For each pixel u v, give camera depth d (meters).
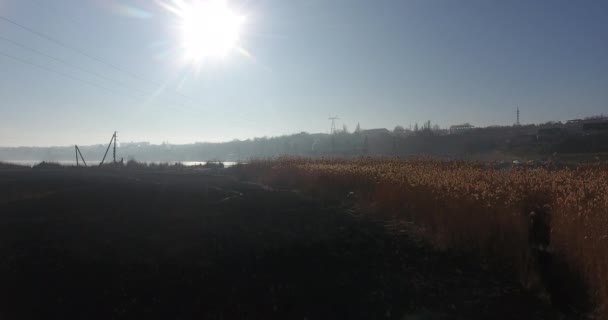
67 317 9.41
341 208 20.31
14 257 11.98
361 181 23.59
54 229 14.84
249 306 9.77
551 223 11.36
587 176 19.30
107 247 12.96
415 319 9.02
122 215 17.39
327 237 14.20
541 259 9.77
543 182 16.59
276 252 12.78
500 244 11.63
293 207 20.20
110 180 29.23
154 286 10.57
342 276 11.22
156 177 35.56
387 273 11.34
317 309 9.62
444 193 15.35
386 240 13.86
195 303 9.91
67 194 21.77
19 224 15.43
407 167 24.92
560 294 9.34
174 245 13.32
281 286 10.65
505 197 14.05
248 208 19.64
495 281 10.59
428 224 14.31
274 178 34.03
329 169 28.30
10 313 9.49
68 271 11.22
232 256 12.38
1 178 29.05
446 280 10.78
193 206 19.95
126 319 9.36
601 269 9.03
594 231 10.10
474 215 12.80
